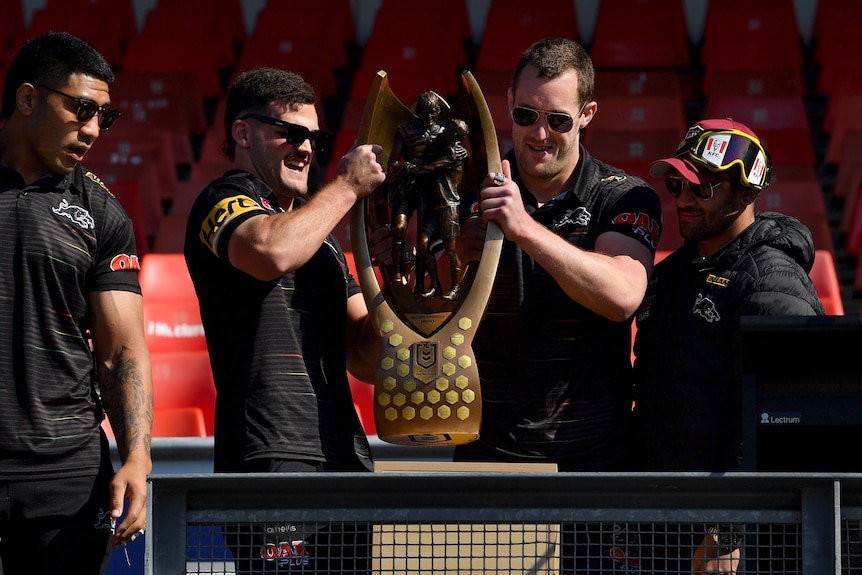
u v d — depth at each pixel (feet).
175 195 106.83
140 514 33.06
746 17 134.92
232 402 34.37
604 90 123.13
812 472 28.94
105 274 35.19
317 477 27.71
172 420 66.39
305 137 36.60
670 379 36.63
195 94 123.03
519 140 37.27
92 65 34.58
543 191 38.37
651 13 135.74
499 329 37.09
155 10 139.95
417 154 34.12
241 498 28.73
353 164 34.09
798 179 105.50
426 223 34.04
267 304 34.68
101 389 35.14
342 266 37.88
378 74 34.76
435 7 139.03
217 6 140.15
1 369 32.89
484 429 36.91
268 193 36.22
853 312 94.89
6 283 33.22
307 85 37.42
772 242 36.94
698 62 134.72
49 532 33.12
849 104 112.68
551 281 36.96
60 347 33.73
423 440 33.40
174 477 27.76
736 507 28.71
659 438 36.58
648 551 32.40
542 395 36.63
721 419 35.78
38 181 34.40
